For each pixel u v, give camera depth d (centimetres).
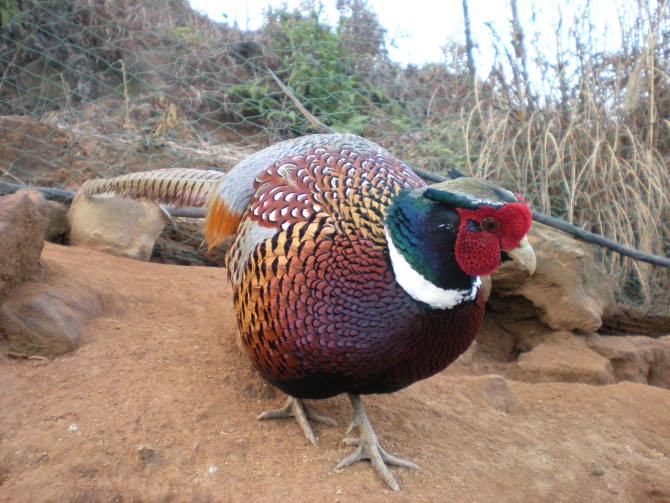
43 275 70
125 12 177
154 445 53
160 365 64
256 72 172
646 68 132
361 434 56
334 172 54
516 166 129
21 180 113
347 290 47
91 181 82
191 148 132
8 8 156
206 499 49
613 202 127
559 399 78
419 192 47
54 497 47
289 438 57
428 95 163
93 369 61
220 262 110
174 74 169
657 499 62
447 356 50
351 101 151
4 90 160
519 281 101
